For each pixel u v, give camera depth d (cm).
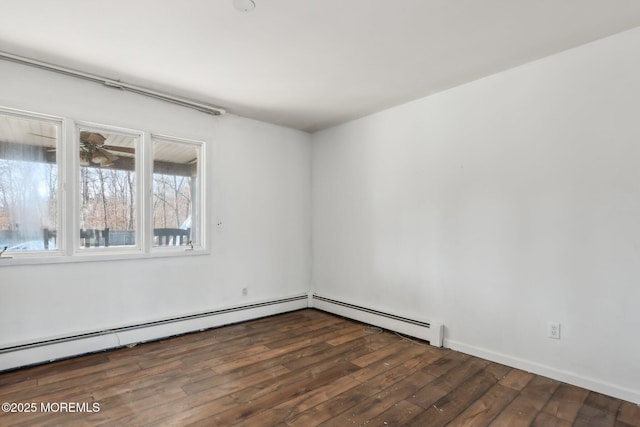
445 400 233
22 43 248
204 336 357
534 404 228
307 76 304
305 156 482
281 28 229
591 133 249
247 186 420
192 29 230
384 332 373
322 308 463
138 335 330
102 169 323
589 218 250
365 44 250
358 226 421
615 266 239
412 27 228
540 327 271
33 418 207
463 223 320
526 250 280
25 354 274
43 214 293
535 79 276
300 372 273
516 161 286
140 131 338
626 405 227
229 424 204
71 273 299
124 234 335
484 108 306
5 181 278
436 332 329
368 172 409
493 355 296
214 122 390
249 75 302
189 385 250
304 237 480
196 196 385
